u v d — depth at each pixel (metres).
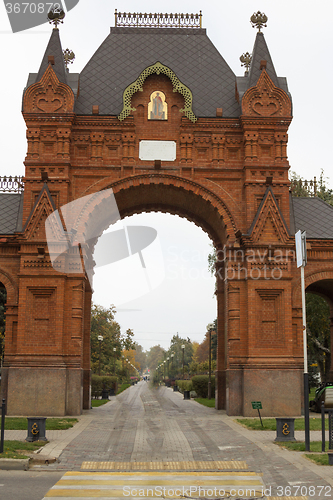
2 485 11.42
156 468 13.35
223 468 13.37
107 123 28.83
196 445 16.80
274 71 29.61
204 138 29.19
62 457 14.66
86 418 24.45
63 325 26.48
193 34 32.91
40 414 25.33
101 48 32.00
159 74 29.64
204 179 28.78
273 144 28.67
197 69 31.42
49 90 28.53
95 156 28.64
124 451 15.34
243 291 27.58
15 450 14.88
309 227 29.30
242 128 28.84
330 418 15.19
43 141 28.23
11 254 27.80
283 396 25.97
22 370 25.70
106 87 30.36
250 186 28.23
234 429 20.75
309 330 42.03
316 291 32.62
